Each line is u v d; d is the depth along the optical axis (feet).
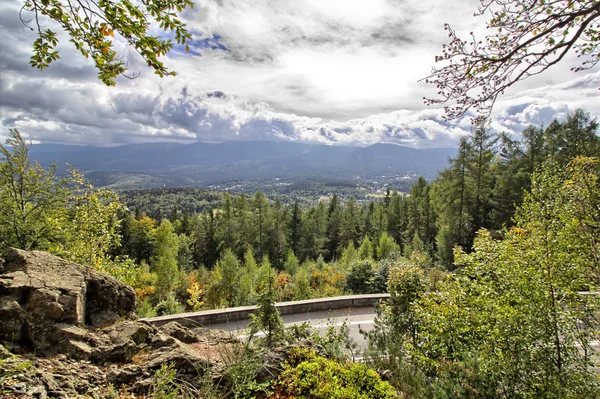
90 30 8.66
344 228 175.42
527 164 81.20
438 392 12.51
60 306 13.84
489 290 19.89
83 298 15.46
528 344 16.06
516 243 21.89
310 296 48.37
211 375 12.88
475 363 13.44
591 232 16.98
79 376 11.73
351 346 20.88
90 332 14.48
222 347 16.97
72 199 41.88
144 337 15.28
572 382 14.69
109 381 11.98
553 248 18.01
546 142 82.02
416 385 13.82
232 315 30.94
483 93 11.60
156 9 8.48
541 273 17.74
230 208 162.30
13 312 12.77
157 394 10.95
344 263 81.66
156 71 9.53
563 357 16.14
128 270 44.27
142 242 157.07
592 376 15.52
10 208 38.14
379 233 156.46
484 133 83.56
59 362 12.11
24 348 12.42
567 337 16.46
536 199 20.99
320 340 18.61
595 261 16.71
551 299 16.94
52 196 40.65
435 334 19.85
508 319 17.01
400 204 167.02
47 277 15.10
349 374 13.65
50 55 9.10
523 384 15.19
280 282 60.23
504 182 80.84
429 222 134.31
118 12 8.13
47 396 10.13
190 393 11.71
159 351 14.33
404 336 21.93
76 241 40.24
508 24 10.63
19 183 38.86
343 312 35.81
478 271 21.65
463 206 87.51
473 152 85.30
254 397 12.30
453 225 88.12
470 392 12.30
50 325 13.23
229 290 58.03
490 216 84.38
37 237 38.01
